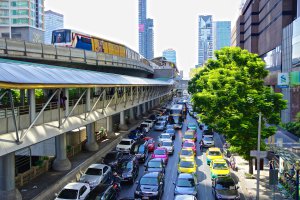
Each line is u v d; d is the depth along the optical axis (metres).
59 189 23.77
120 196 23.27
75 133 35.66
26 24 117.06
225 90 26.81
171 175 28.92
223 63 30.94
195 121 67.25
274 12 61.34
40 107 23.02
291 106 48.53
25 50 30.00
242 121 25.06
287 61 50.56
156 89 66.44
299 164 20.50
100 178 23.39
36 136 18.36
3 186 20.16
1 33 117.00
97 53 43.75
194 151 34.28
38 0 124.12
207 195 23.86
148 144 37.75
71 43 42.22
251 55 29.08
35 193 21.75
